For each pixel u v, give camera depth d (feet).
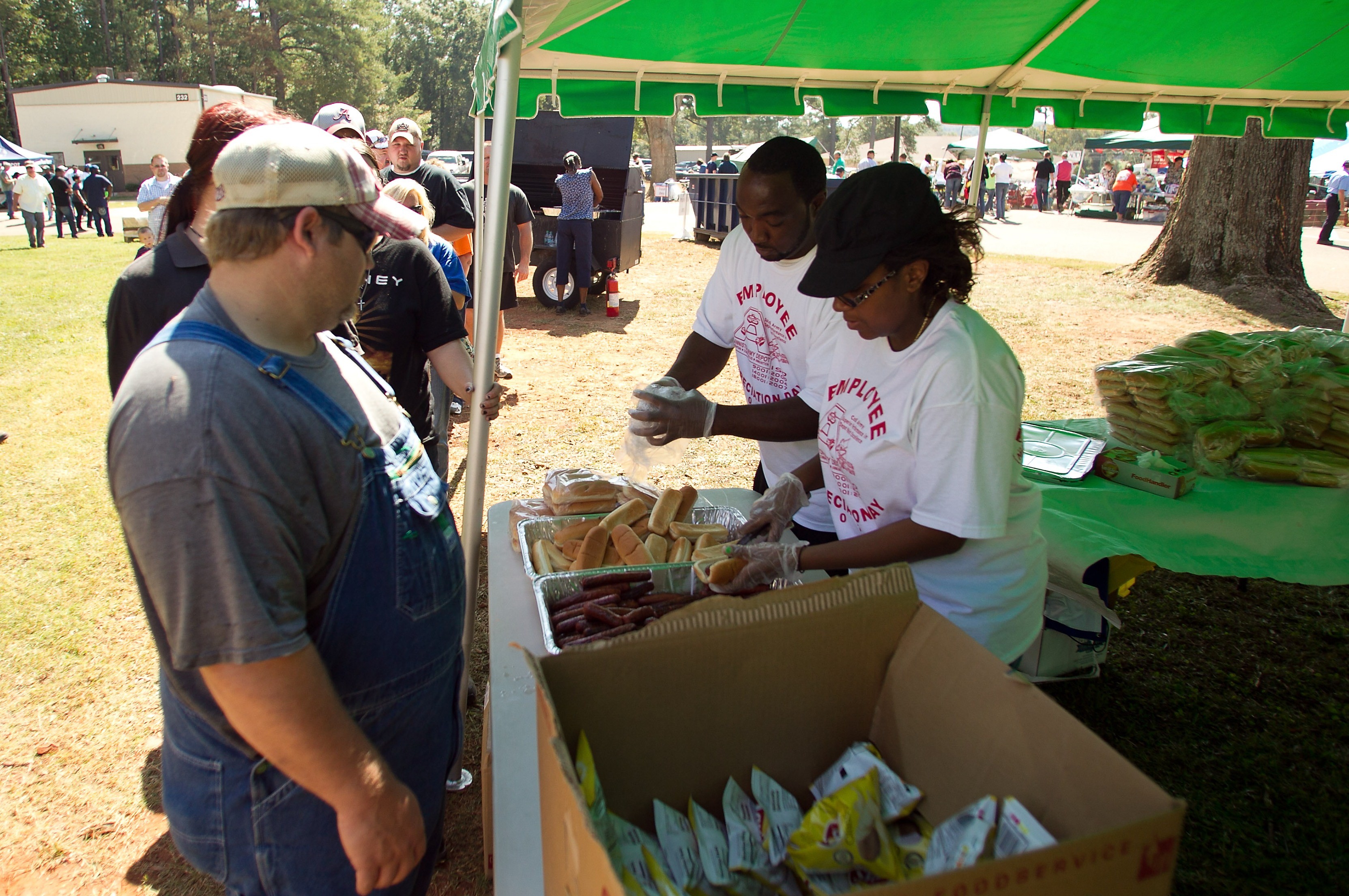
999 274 43.42
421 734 4.51
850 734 4.29
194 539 3.27
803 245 7.27
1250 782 9.09
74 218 64.23
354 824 3.73
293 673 3.48
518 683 5.29
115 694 10.59
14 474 17.33
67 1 185.47
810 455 8.09
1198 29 11.05
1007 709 3.61
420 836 4.06
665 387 7.25
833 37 11.33
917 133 208.44
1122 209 85.81
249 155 3.51
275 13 187.11
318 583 3.94
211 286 3.76
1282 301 34.63
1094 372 10.51
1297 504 8.57
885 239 4.70
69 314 33.01
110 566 13.71
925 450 5.09
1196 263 38.11
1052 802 3.37
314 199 3.56
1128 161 157.28
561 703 3.61
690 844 3.70
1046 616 9.60
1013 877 2.49
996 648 5.64
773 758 4.16
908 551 5.19
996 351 5.03
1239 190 36.70
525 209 22.66
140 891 7.80
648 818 3.96
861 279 4.75
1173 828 2.68
